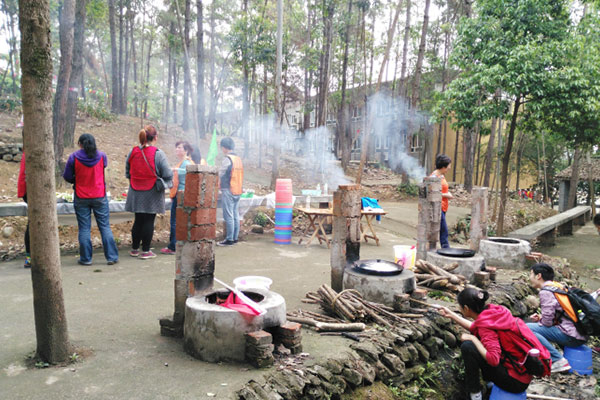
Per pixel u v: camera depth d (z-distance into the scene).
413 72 22.89
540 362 3.27
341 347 3.40
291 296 4.80
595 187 25.02
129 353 3.13
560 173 21.16
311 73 20.48
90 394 2.51
